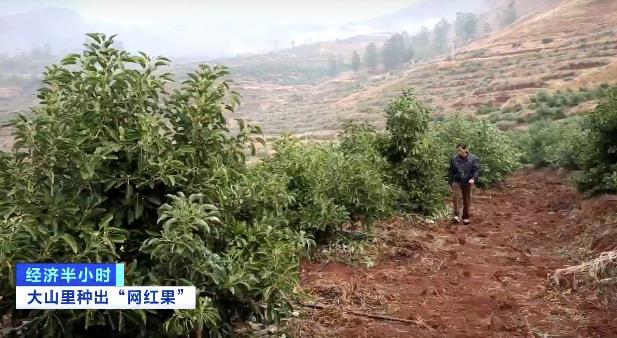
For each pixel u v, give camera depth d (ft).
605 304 17.87
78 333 12.28
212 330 12.42
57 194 11.63
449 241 27.89
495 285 20.52
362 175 25.55
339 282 20.59
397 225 30.45
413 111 33.40
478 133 48.19
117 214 12.35
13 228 10.59
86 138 11.84
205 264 11.92
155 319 12.33
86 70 12.57
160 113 13.32
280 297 13.78
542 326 16.57
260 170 17.97
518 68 245.65
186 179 12.66
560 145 55.62
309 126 280.31
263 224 14.32
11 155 12.45
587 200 33.37
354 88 451.12
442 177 35.14
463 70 288.30
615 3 347.15
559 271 20.27
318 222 23.49
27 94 546.67
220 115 13.65
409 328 16.55
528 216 35.37
